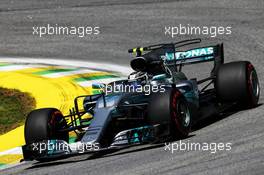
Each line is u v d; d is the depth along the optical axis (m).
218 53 45.50
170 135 36.66
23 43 72.06
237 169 29.98
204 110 41.91
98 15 76.62
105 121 35.84
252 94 42.25
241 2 74.31
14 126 48.03
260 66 56.22
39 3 83.19
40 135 37.06
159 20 72.38
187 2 76.81
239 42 63.34
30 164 38.31
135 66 39.59
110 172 32.28
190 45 64.50
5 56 68.88
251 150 32.72
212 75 45.06
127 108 37.75
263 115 40.28
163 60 40.66
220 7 73.50
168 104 36.09
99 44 68.88
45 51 69.12
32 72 61.97
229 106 44.50
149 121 36.50
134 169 32.16
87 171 33.31
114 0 81.19
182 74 42.72
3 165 39.44
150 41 67.44
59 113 39.03
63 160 37.75
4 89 57.16
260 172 29.11
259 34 64.50
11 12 80.62
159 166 32.06
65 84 57.00
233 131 37.25
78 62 64.50
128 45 67.31
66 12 78.75
